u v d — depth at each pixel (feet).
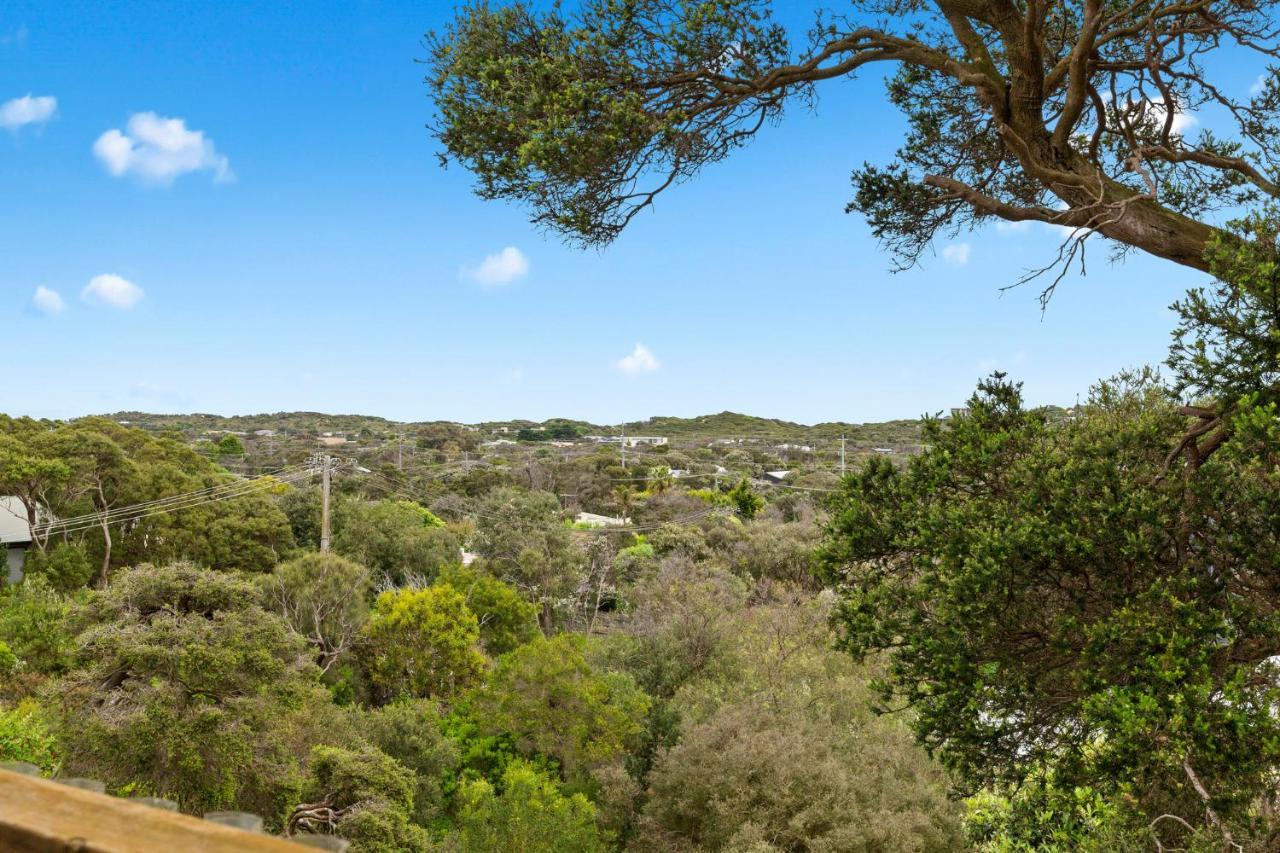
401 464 277.03
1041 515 17.33
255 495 138.41
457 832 57.47
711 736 58.90
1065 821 30.48
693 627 86.22
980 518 17.98
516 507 130.62
